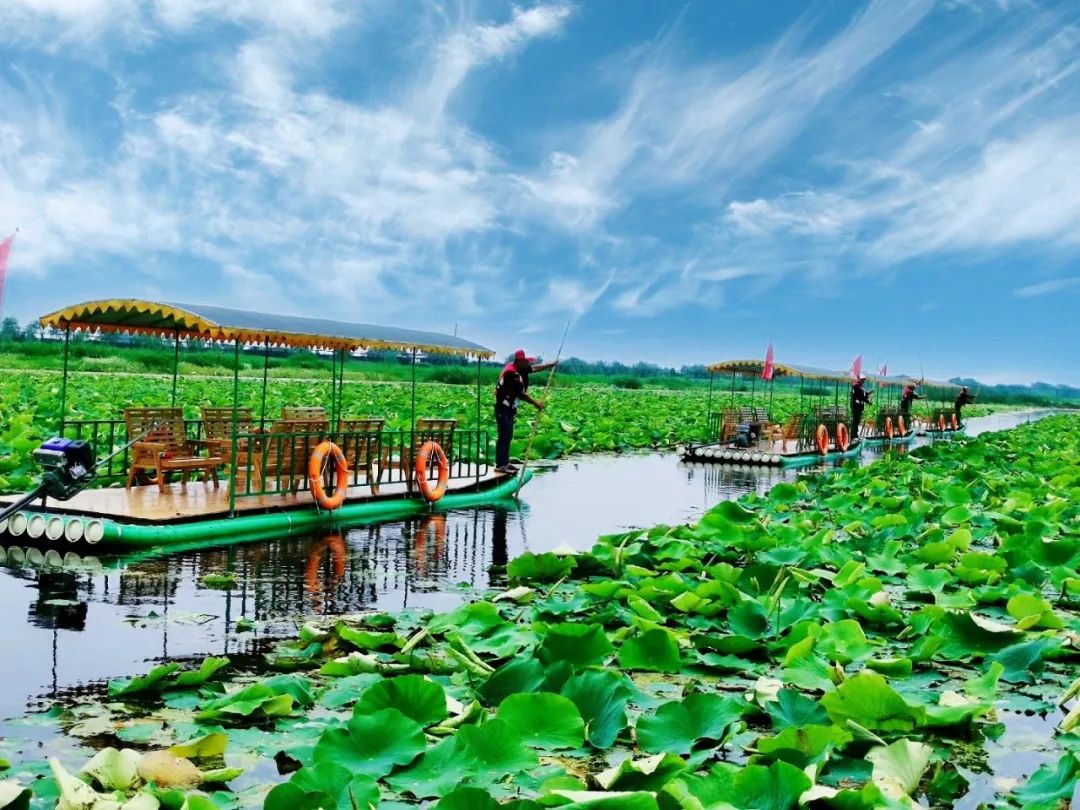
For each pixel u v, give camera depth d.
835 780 3.29
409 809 2.92
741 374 23.92
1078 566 6.67
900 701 3.72
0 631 5.31
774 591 5.93
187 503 9.08
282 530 9.08
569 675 3.96
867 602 5.64
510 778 3.25
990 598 6.02
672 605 5.87
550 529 9.90
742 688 4.50
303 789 2.87
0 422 14.59
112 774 3.16
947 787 3.39
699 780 2.94
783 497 11.17
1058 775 3.21
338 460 9.73
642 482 14.97
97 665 4.73
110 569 7.09
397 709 3.61
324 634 5.12
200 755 3.51
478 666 4.38
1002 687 4.61
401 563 7.75
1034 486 12.80
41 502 8.62
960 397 37.72
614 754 3.59
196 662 4.84
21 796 2.80
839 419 23.03
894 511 10.45
